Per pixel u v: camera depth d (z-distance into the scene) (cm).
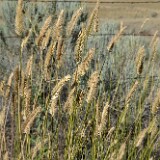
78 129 317
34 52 593
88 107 313
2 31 762
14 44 709
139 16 1589
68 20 725
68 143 316
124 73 550
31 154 310
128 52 572
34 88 445
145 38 859
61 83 272
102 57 573
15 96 320
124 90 532
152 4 1648
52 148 327
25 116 295
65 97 563
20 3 290
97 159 327
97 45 668
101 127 282
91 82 282
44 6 724
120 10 1627
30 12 670
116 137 325
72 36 665
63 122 394
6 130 504
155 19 1548
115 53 557
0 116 310
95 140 323
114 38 326
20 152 313
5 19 782
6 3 799
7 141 482
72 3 767
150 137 322
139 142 310
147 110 477
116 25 804
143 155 320
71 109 309
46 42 312
